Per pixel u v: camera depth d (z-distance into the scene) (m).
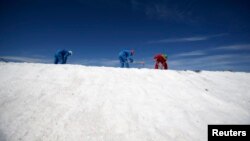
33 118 4.63
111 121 4.82
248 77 9.34
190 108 5.88
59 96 5.59
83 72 7.34
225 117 5.67
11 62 7.96
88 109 5.16
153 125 4.90
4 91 5.54
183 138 4.61
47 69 7.32
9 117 4.57
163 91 6.69
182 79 8.01
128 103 5.67
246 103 6.79
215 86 7.86
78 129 4.45
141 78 7.53
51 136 4.20
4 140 3.95
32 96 5.45
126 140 4.31
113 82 6.84
